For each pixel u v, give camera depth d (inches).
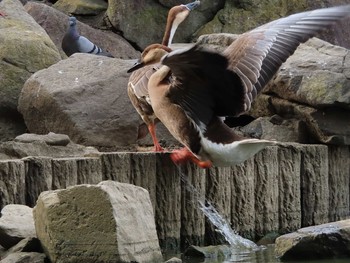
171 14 504.1
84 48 679.7
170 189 461.7
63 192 380.2
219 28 762.2
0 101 580.1
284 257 418.0
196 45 305.3
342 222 433.7
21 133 584.1
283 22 344.8
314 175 544.7
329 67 560.4
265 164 509.0
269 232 512.4
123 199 381.7
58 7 780.6
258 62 342.3
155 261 392.8
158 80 362.9
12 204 413.1
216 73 332.5
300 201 539.2
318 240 411.8
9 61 589.3
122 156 448.5
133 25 759.1
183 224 468.8
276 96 577.6
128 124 539.8
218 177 480.1
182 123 355.9
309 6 768.3
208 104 349.4
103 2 789.2
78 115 534.0
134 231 382.0
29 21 633.0
